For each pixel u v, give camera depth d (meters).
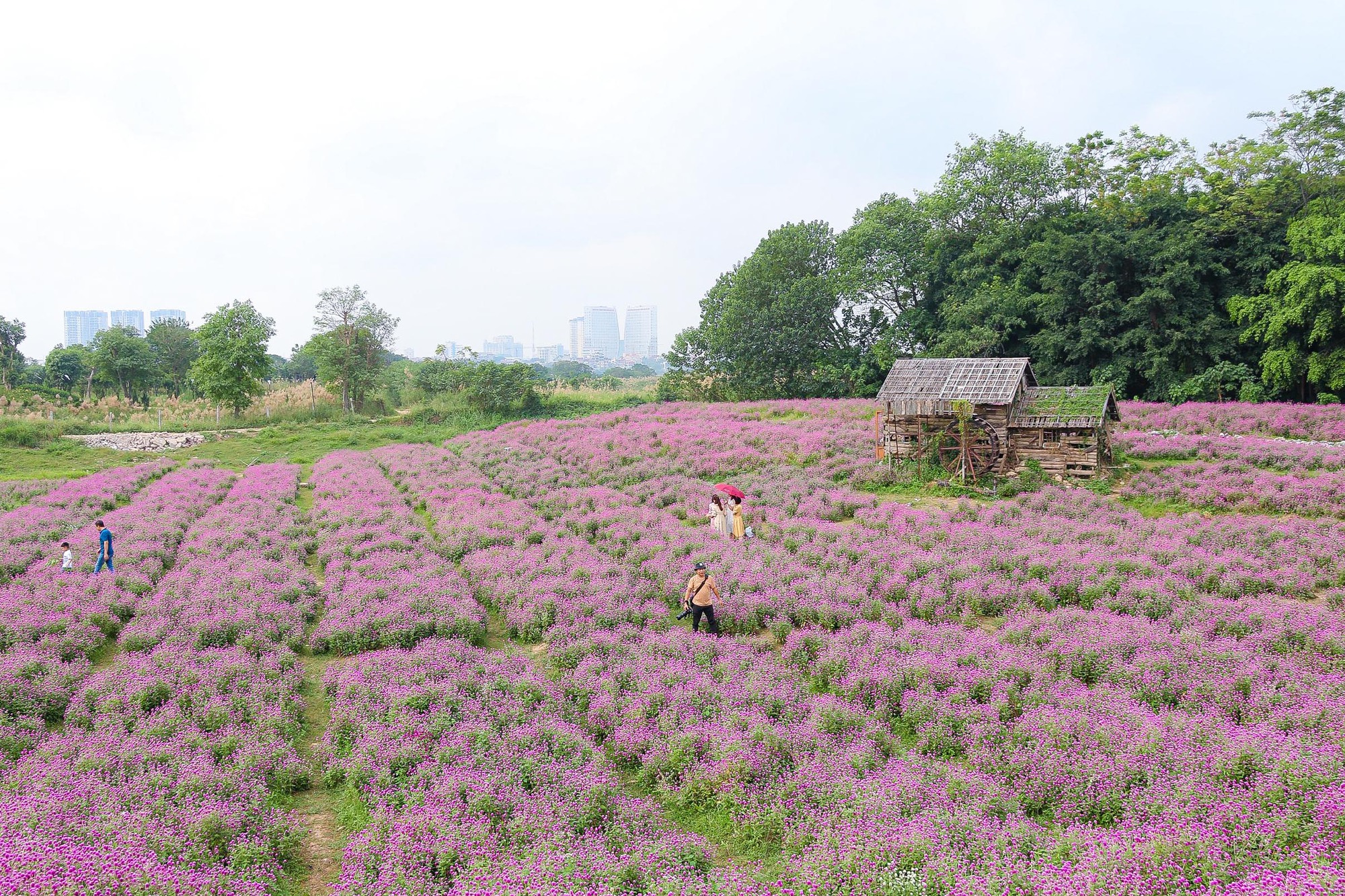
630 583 18.72
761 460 33.56
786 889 7.75
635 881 8.20
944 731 11.25
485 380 57.69
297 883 8.84
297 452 44.75
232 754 11.10
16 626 15.34
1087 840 8.09
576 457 37.34
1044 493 25.41
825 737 11.08
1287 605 15.01
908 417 30.20
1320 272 34.88
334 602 17.86
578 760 10.67
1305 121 42.69
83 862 7.59
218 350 54.91
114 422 54.81
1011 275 49.34
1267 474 25.88
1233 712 11.33
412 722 11.74
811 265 59.66
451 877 8.39
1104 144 50.88
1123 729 10.55
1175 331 41.34
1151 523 21.89
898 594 17.34
